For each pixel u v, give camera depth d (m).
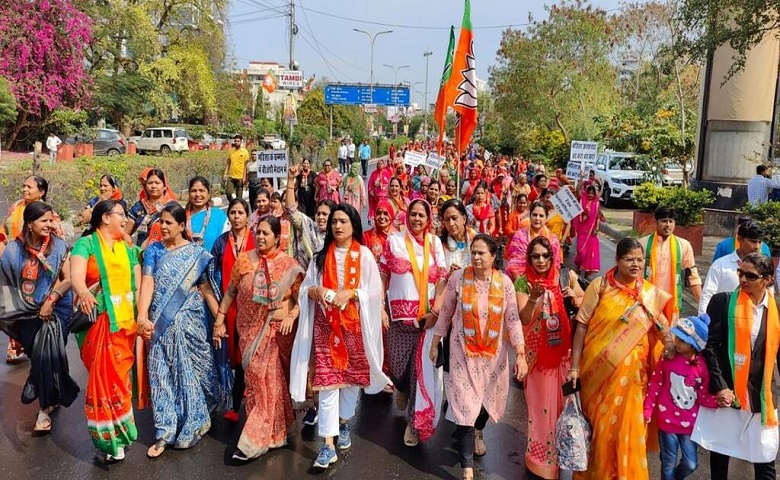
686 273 6.57
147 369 5.19
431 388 5.07
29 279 5.32
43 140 30.33
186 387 5.11
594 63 34.75
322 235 7.04
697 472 5.03
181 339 5.08
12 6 24.94
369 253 4.97
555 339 4.62
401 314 5.31
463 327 4.66
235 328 5.46
